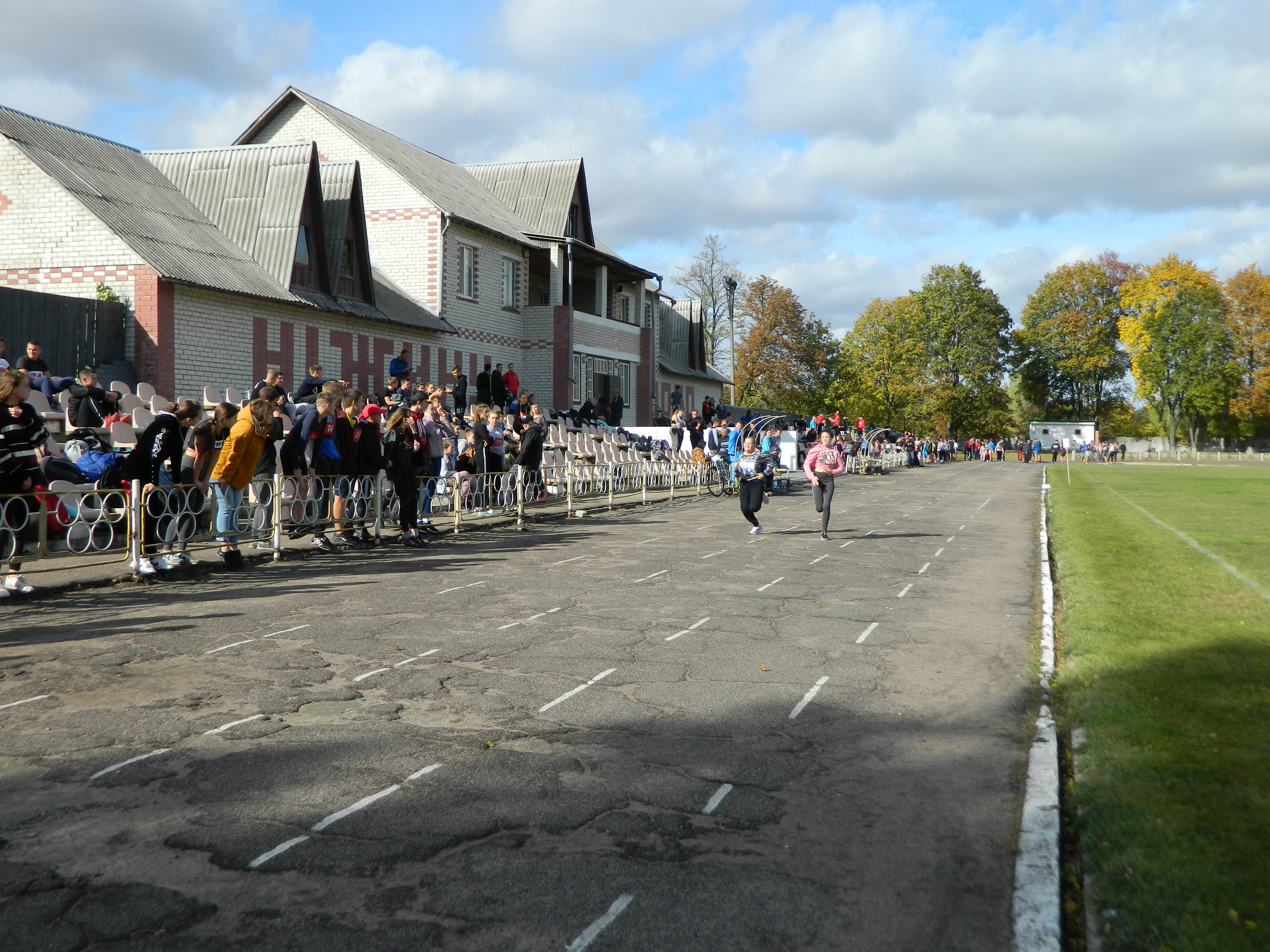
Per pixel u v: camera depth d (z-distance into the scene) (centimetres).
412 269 3192
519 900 365
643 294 4447
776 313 7588
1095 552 1414
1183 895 348
